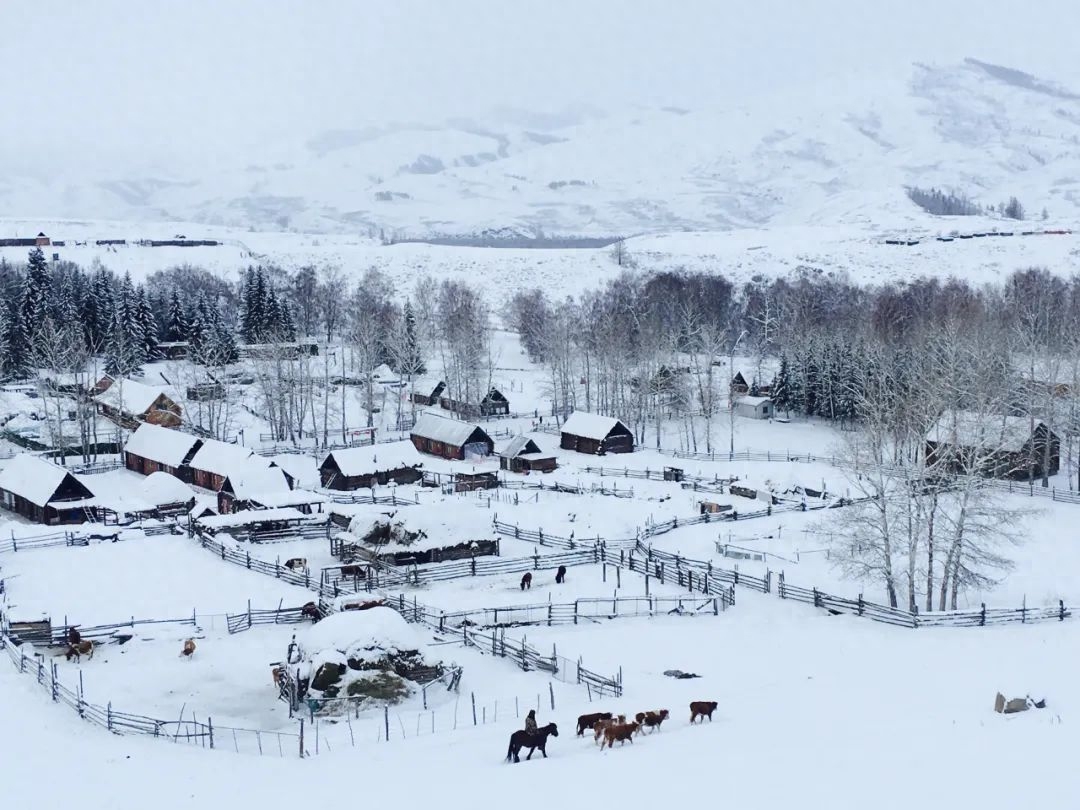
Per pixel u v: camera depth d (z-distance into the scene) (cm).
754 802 2366
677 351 14088
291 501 7431
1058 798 2198
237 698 4053
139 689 4109
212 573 5881
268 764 3123
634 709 3638
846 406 11625
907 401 8969
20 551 6431
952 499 7175
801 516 7744
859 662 4294
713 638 4794
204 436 10850
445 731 3553
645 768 2772
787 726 3216
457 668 4212
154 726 3625
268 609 5153
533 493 8588
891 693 3688
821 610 5384
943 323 12812
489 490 8731
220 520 6794
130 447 9556
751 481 9038
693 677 4162
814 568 6328
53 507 7481
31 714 3625
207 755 3253
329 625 4138
